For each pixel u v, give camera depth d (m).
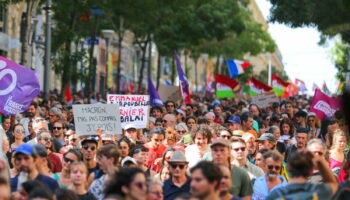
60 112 27.77
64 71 49.16
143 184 12.48
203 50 92.88
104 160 15.85
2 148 20.06
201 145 19.31
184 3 61.84
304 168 12.89
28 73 23.48
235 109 35.75
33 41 54.88
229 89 49.50
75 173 15.12
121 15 58.81
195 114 33.81
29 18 42.12
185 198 12.07
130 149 20.42
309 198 12.68
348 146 20.75
